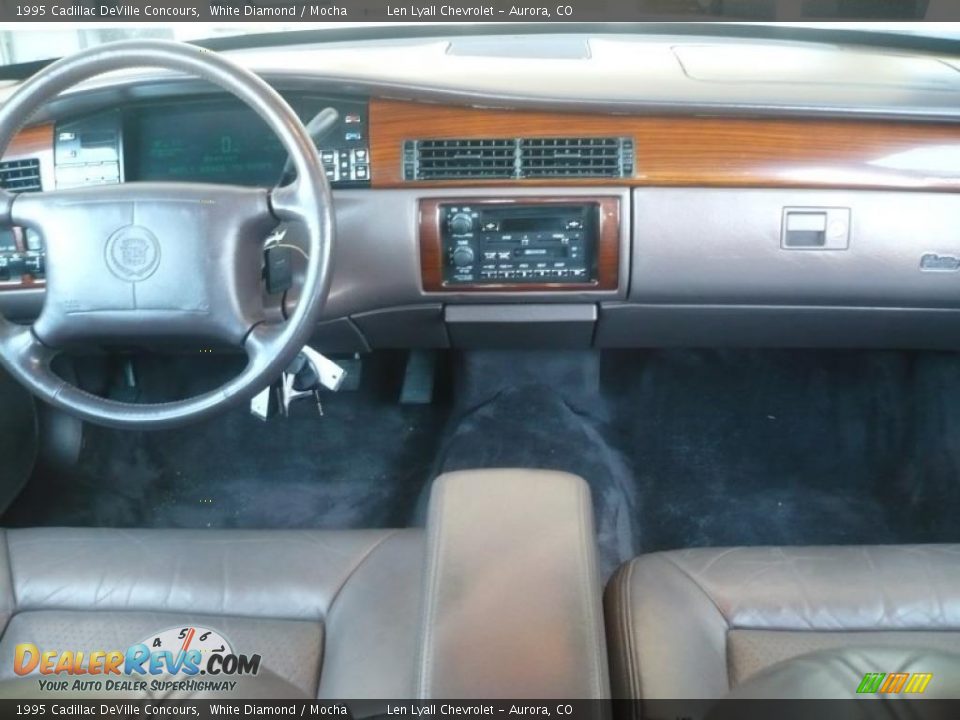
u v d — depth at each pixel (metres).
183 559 1.21
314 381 1.64
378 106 1.59
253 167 1.67
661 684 0.96
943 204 1.59
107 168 1.66
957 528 1.98
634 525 2.00
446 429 2.28
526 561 0.93
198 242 1.18
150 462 2.21
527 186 1.62
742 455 2.17
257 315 1.23
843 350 2.31
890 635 1.06
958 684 0.70
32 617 1.15
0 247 1.60
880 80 1.66
